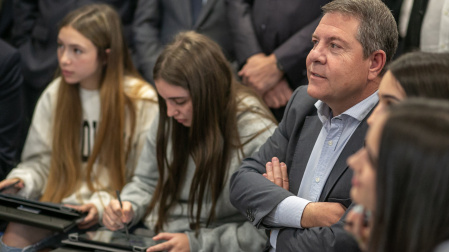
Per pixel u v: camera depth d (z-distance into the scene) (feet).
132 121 10.69
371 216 3.70
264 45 11.14
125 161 10.73
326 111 6.98
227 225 8.78
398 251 3.48
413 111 3.41
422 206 3.34
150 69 12.58
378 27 6.26
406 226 3.41
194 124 8.71
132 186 9.80
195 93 8.52
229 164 8.77
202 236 8.58
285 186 7.27
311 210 6.60
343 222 6.21
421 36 9.77
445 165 3.26
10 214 8.78
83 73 10.63
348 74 6.31
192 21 12.75
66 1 13.57
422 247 3.40
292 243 6.64
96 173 10.67
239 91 9.29
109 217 9.09
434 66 4.35
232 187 7.60
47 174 11.10
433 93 4.28
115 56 10.81
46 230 9.27
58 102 10.96
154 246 8.12
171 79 8.46
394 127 3.40
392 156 3.39
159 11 13.03
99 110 10.93
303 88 7.73
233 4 11.50
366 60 6.32
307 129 7.26
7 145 12.14
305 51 10.55
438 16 9.61
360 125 6.58
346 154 6.61
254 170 7.64
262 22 11.12
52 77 13.56
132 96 10.80
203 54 8.61
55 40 13.71
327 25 6.40
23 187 10.63
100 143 10.63
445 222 3.36
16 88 12.07
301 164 7.15
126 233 8.63
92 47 10.59
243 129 8.82
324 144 6.89
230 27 11.53
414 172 3.32
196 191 8.99
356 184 3.79
